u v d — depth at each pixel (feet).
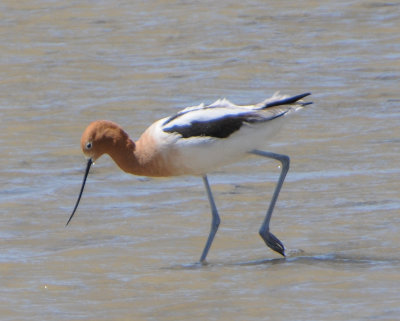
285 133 51.49
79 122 54.85
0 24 78.48
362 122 53.06
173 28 76.33
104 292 30.96
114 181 45.14
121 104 58.29
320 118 54.19
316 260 33.50
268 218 34.94
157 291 30.83
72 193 43.45
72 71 65.92
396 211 38.93
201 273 32.63
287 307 28.55
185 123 34.40
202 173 35.50
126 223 39.24
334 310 28.04
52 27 77.51
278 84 62.03
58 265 34.22
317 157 47.47
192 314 28.40
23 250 36.27
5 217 40.27
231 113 34.27
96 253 35.60
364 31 74.02
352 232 36.78
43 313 29.04
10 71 66.08
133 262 34.53
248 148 34.96
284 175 35.53
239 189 43.24
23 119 55.31
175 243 36.70
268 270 32.48
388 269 31.91
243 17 78.79
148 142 34.96
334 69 64.85
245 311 28.40
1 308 29.55
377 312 27.66
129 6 82.94
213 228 35.27
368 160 46.55
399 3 81.15
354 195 41.47
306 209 40.06
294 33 74.18
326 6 81.15
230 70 65.31
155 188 43.98
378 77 62.49
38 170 46.85
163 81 63.26
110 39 73.87
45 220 39.96
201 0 84.07
